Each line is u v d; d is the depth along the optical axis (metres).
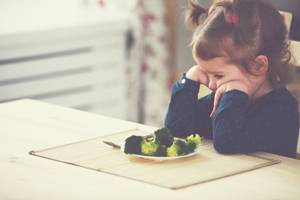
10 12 4.46
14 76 4.19
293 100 2.37
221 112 2.27
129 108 4.67
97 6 4.65
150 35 4.50
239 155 2.22
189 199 1.84
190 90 2.47
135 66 4.59
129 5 4.52
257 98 2.37
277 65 2.34
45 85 4.33
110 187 1.93
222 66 2.31
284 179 2.00
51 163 2.13
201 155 2.21
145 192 1.89
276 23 2.32
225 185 1.95
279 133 2.31
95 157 2.17
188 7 2.46
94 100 4.57
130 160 2.14
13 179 2.00
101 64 4.53
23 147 2.28
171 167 2.09
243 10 2.29
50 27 4.20
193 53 2.36
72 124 2.52
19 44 4.13
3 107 2.75
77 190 1.91
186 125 2.46
